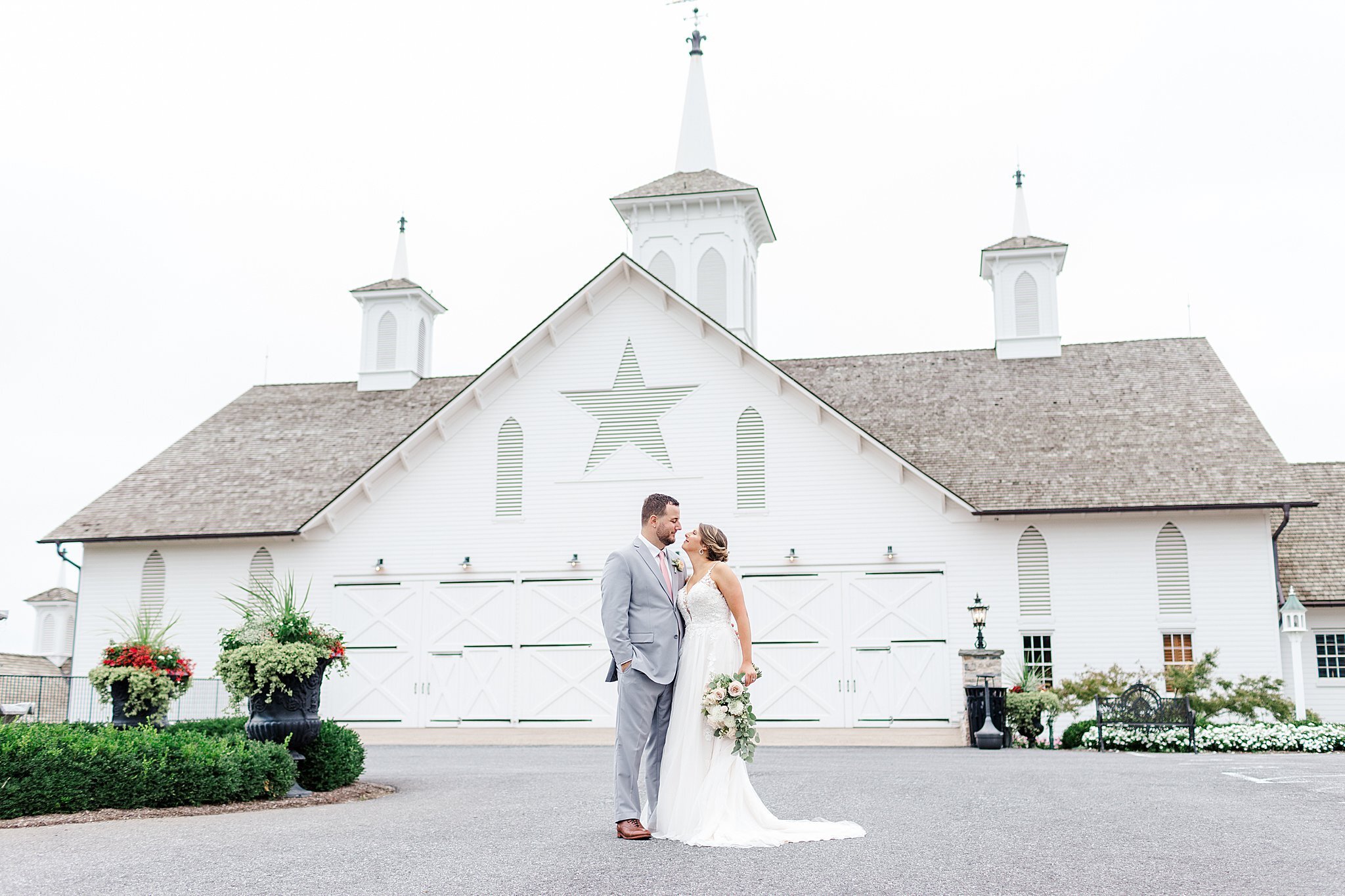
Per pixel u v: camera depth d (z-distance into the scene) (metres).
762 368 24.58
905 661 23.27
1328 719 23.81
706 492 24.47
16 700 25.38
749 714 6.96
